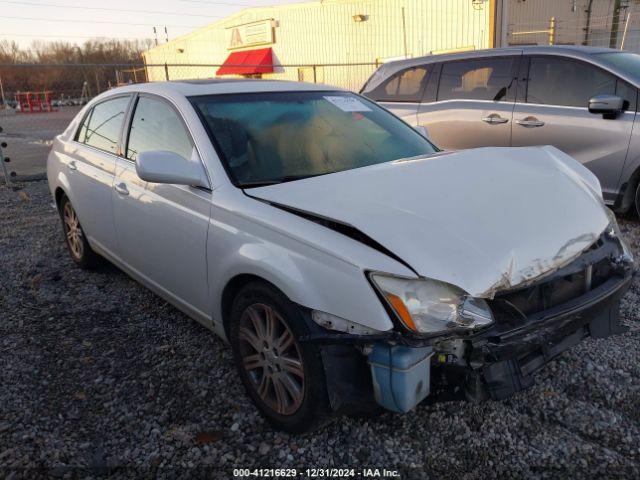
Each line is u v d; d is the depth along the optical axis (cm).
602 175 549
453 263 212
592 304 241
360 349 221
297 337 233
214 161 291
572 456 236
